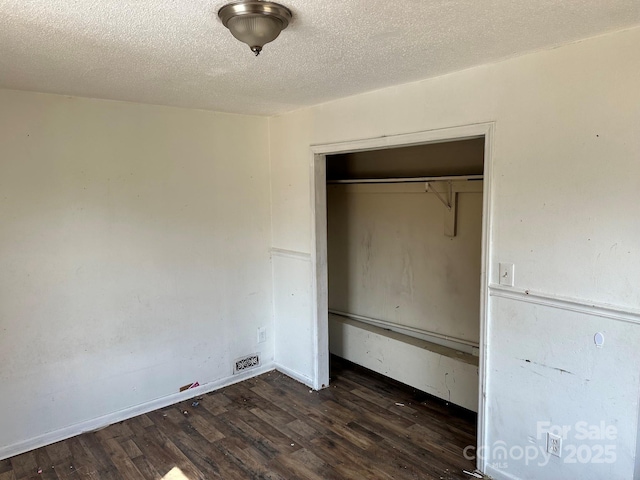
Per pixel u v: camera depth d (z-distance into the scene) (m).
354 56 2.17
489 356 2.50
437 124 2.62
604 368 2.06
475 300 3.42
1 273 2.73
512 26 1.80
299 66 2.33
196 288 3.60
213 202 3.65
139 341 3.32
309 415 3.32
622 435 2.03
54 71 2.34
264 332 4.09
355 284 4.38
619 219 1.97
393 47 2.04
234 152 3.75
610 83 1.94
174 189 3.42
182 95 2.98
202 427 3.16
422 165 3.82
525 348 2.34
